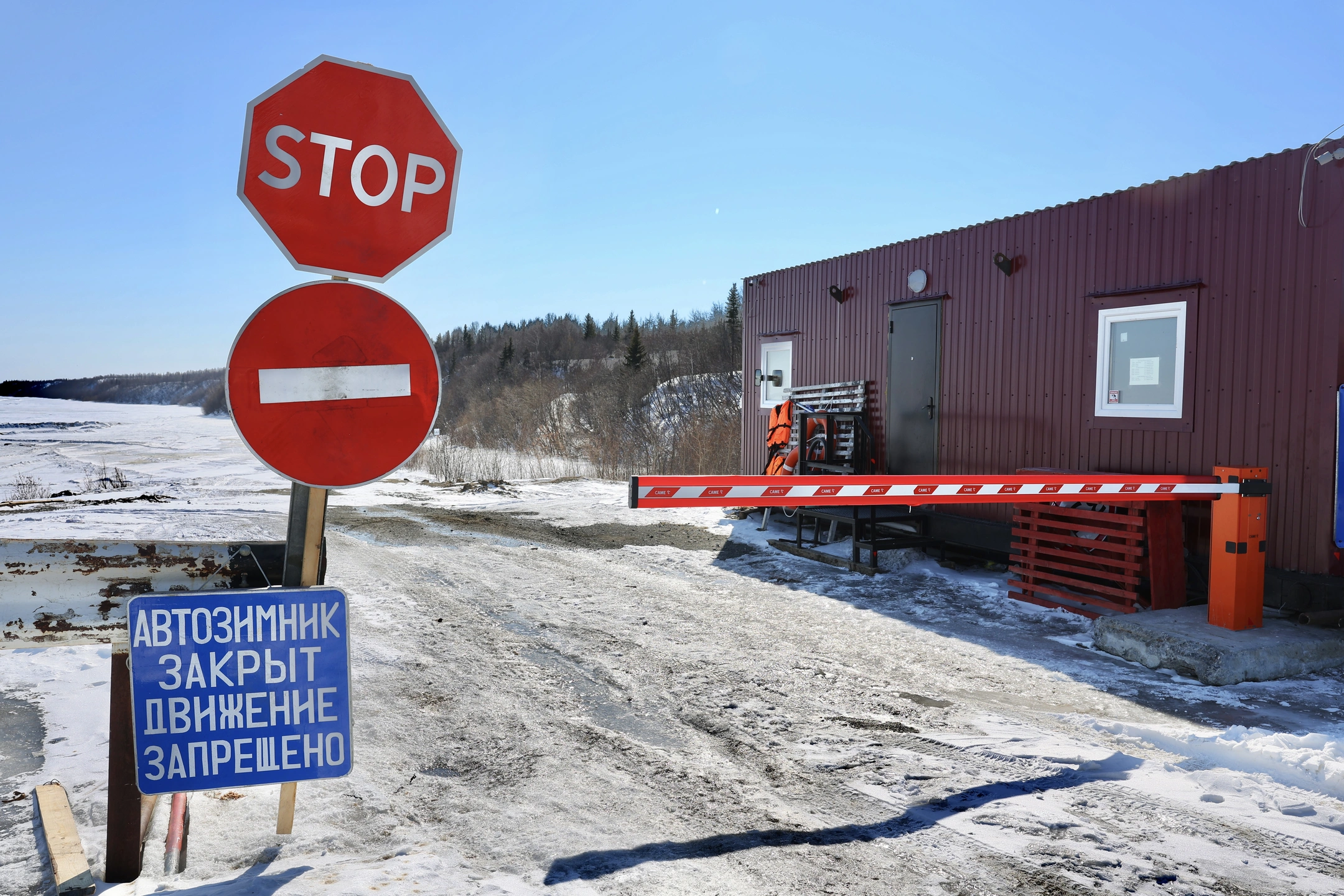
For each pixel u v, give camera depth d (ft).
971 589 25.77
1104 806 11.02
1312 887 8.92
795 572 28.53
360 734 13.74
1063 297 26.45
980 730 14.08
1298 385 20.11
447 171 9.27
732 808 11.08
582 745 13.43
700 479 13.55
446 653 18.72
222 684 8.56
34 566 8.56
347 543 34.81
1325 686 16.87
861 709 15.26
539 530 38.58
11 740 13.20
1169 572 20.95
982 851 9.79
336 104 8.74
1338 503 19.30
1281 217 20.51
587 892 8.77
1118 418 24.62
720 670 17.63
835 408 36.60
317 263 8.79
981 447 29.53
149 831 9.91
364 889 8.55
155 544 8.80
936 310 31.48
